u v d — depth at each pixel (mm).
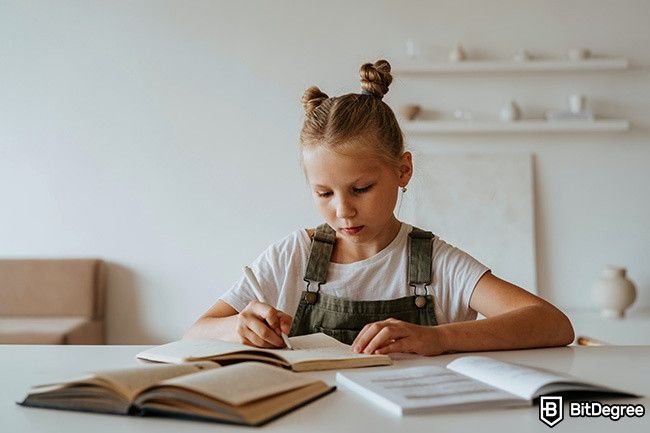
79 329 3686
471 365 1067
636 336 3561
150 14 4074
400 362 1210
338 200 1442
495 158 3904
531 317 1381
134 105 4086
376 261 1640
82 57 4102
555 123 3793
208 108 4059
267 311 1300
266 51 4027
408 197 3932
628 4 3869
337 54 3994
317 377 1081
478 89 3926
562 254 3916
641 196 3889
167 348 1256
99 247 4105
